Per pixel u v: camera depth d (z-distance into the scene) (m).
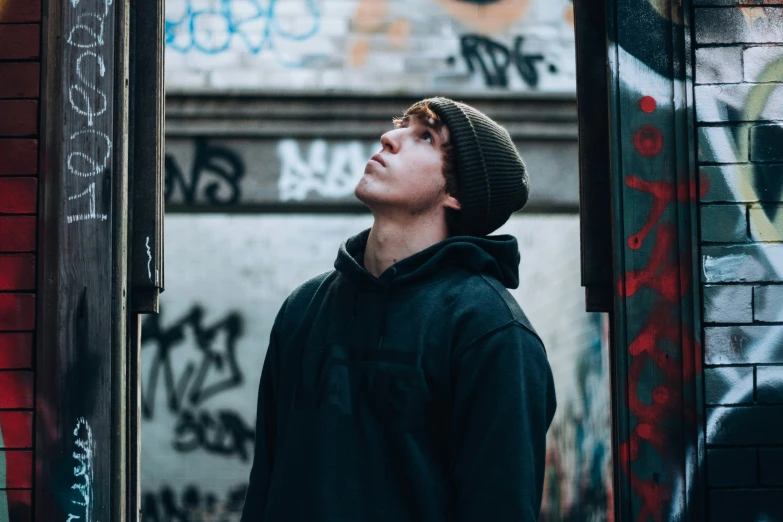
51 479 2.27
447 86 6.34
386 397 1.92
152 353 8.84
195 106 6.16
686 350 2.34
